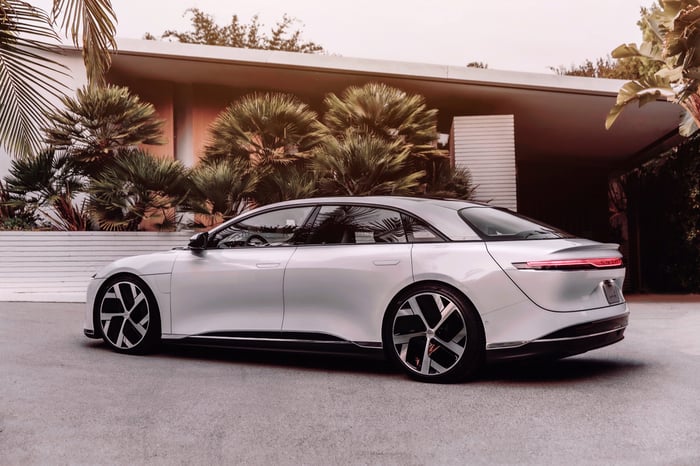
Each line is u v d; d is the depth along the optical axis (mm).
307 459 3033
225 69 12688
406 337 4637
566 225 19562
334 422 3629
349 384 4562
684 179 13938
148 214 11320
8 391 4246
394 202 4977
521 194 19469
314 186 10656
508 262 4418
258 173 10914
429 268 4562
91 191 10406
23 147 5477
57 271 10266
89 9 5352
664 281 15016
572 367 5195
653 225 15195
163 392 4301
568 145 16531
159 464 2961
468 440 3307
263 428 3514
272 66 12266
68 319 7926
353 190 10641
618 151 17250
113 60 12211
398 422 3629
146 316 5629
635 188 16000
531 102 13070
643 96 9203
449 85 12508
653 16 9500
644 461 2967
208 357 5652
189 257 5531
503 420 3658
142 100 13430
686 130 10648
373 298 4727
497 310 4395
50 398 4086
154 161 10648
